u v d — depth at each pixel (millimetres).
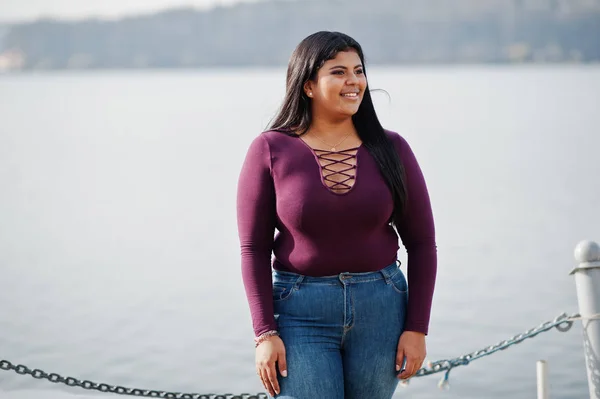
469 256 16516
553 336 10656
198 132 57594
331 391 3002
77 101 111625
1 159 42219
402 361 3123
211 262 16969
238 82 174625
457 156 36625
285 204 3055
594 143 41812
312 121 3195
